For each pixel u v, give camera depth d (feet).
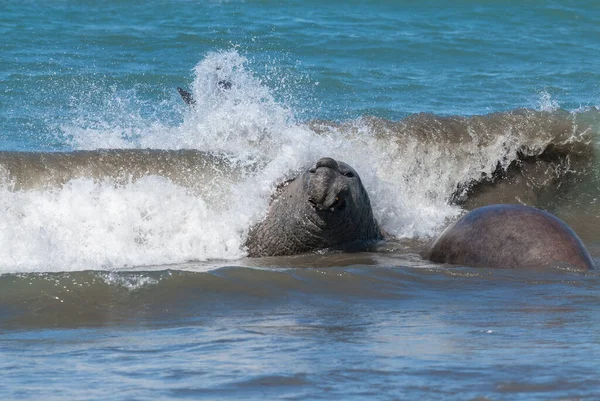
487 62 260.83
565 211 142.92
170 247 116.57
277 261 110.32
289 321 75.00
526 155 150.41
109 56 249.96
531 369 56.34
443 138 147.74
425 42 279.49
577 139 152.15
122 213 118.42
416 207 139.85
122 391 53.06
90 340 68.80
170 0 341.21
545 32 306.14
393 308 80.53
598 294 85.66
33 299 81.30
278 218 115.75
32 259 103.65
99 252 111.04
